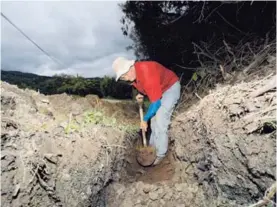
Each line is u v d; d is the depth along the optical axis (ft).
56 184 7.39
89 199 8.64
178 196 11.00
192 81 19.38
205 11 26.27
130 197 10.90
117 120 15.26
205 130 10.34
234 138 8.45
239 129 8.34
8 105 9.29
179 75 27.37
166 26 31.09
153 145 12.96
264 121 7.56
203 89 16.76
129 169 12.66
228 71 15.06
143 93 12.21
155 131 12.57
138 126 15.26
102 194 10.12
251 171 7.72
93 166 8.80
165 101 12.25
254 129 7.75
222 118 9.43
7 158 6.29
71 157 8.21
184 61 28.09
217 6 25.39
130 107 19.89
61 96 15.34
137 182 11.50
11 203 5.98
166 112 12.28
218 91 11.35
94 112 12.58
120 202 10.71
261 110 7.95
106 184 10.43
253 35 19.92
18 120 8.68
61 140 8.60
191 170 12.03
